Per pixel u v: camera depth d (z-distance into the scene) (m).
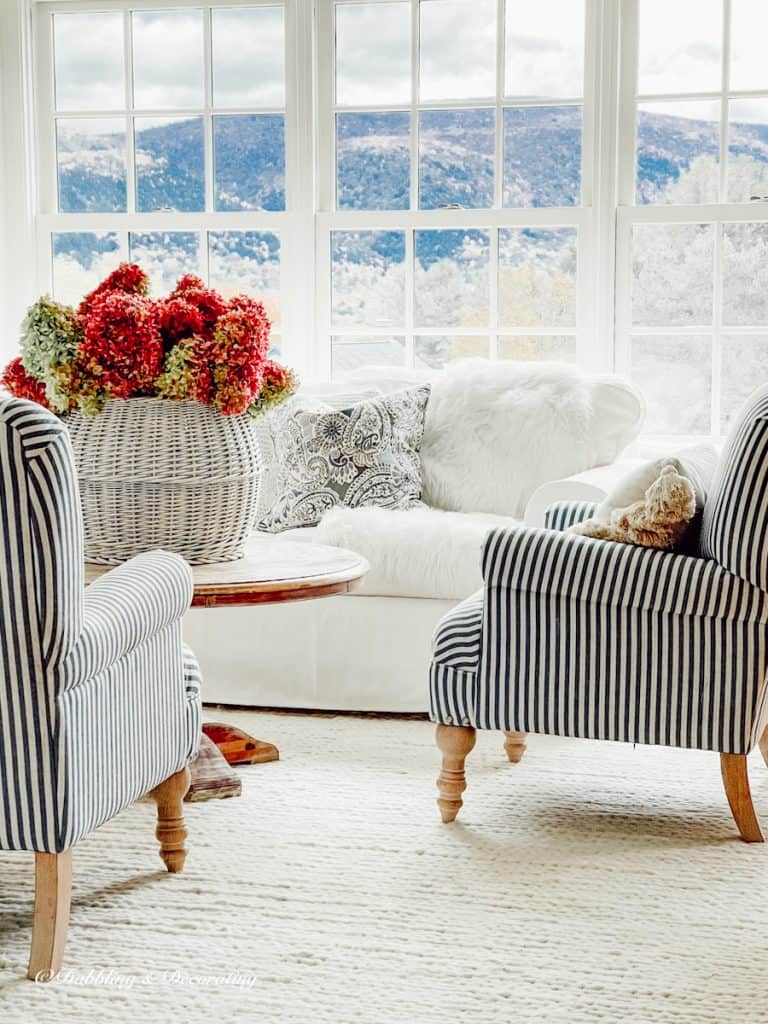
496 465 4.02
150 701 2.17
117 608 2.02
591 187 4.55
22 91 4.87
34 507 1.77
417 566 3.49
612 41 4.46
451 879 2.37
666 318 4.54
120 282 2.85
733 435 2.57
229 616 3.66
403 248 4.74
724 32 4.43
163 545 2.73
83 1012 1.86
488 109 4.66
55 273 4.99
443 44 4.68
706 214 4.46
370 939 2.11
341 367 4.84
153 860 2.46
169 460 2.68
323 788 2.91
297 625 3.62
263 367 2.76
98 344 2.60
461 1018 1.84
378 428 3.98
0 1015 1.85
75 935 2.12
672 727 2.54
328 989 1.93
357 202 4.79
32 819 1.87
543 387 4.09
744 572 2.45
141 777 2.14
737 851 2.52
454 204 4.72
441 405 4.18
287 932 2.13
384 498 3.92
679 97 4.48
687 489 2.53
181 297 2.76
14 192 4.91
